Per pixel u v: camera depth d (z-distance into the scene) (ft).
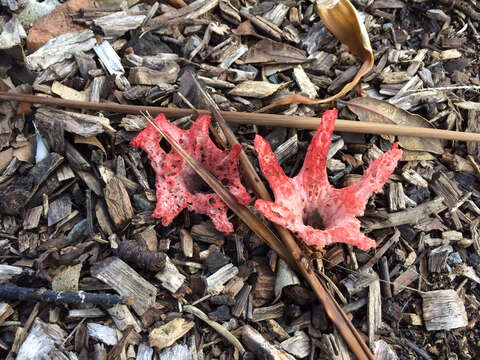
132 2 0.84
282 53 0.82
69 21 0.79
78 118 0.68
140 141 0.64
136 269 0.64
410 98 0.81
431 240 0.72
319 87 0.81
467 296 0.70
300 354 0.62
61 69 0.74
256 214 0.67
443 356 0.65
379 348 0.64
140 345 0.61
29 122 0.72
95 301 0.59
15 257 0.64
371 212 0.72
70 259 0.63
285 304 0.65
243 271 0.65
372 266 0.69
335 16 0.74
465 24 0.94
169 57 0.77
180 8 0.84
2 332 0.60
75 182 0.69
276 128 0.75
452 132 0.75
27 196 0.66
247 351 0.62
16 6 0.79
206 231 0.67
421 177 0.76
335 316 0.60
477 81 0.88
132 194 0.68
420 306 0.68
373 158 0.75
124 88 0.74
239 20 0.84
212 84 0.76
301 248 0.61
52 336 0.59
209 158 0.65
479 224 0.75
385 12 0.92
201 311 0.63
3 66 0.73
